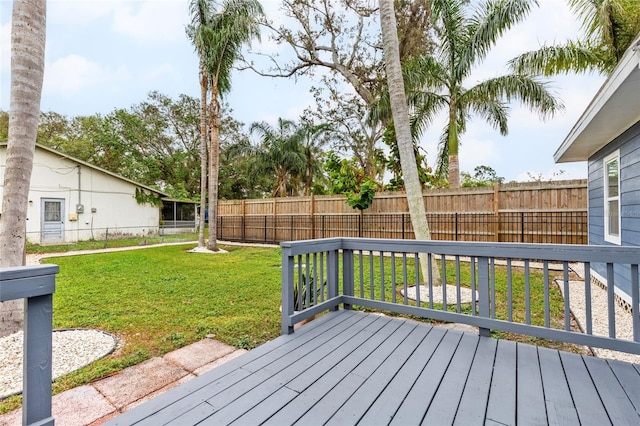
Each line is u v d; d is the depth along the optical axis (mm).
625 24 5297
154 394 1988
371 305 3086
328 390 1759
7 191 2861
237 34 9008
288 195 17172
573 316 3422
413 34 9883
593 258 2166
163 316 3447
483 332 2523
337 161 9969
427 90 7926
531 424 1465
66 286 4828
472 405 1613
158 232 15195
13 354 2482
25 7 2922
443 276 2732
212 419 1510
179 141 20828
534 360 2109
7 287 1211
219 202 13148
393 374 1933
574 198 6539
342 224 9828
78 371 2252
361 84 12180
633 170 3539
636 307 2078
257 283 5016
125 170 18797
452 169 8109
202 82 9711
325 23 11859
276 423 1478
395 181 9164
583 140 4414
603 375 1909
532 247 2354
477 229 7562
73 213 11711
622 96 2797
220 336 2900
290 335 2564
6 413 1792
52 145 17672
